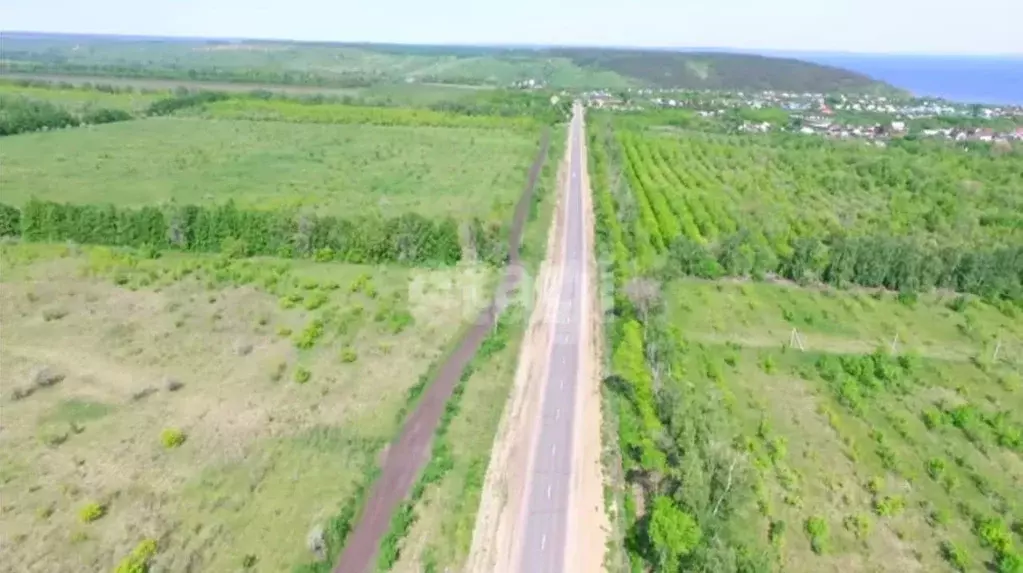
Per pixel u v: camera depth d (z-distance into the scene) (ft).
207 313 315.37
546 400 254.06
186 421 233.76
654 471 210.18
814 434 237.86
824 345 303.27
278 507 196.54
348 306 329.11
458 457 221.05
